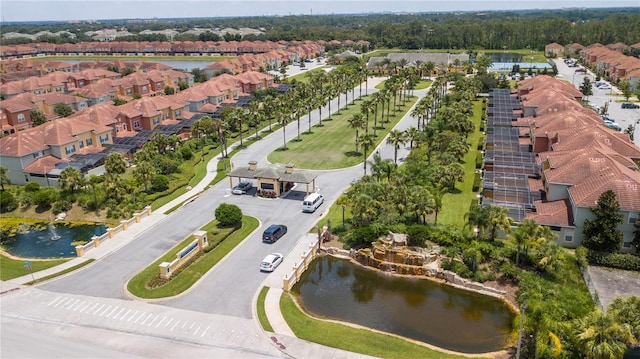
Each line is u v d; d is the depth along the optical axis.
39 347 41.78
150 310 47.25
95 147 99.38
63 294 50.41
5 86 156.25
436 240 58.72
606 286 50.50
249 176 78.56
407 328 45.56
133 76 171.62
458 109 110.81
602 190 56.56
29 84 161.00
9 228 70.56
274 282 52.59
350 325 45.44
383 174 74.31
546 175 65.25
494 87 162.50
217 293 50.25
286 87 171.38
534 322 37.62
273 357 40.22
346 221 67.06
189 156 98.94
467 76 191.75
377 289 52.88
